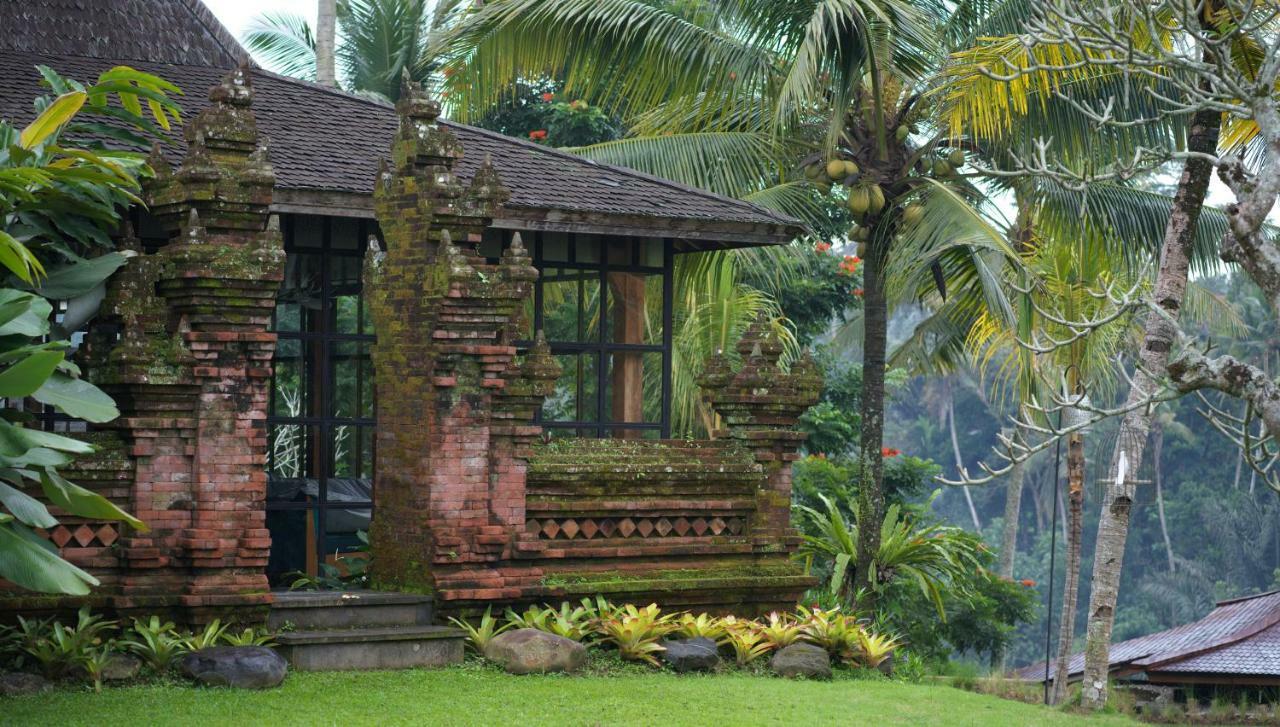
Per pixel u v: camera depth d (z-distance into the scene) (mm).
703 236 14172
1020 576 49406
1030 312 15586
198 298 10125
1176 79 9578
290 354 13273
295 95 15094
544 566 11688
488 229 14273
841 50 15609
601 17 16391
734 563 12523
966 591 19969
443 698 9445
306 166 12789
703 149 17375
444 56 18594
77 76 14070
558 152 15516
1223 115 13688
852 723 9469
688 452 12578
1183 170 12359
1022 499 53719
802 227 14625
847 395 26406
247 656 9562
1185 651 16594
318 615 10656
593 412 14750
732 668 11539
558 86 25797
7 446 8055
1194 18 9281
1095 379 16766
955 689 12125
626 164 17250
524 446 11539
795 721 9391
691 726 9047
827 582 18828
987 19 16438
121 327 10688
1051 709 11469
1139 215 16875
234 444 10297
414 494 11328
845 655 12234
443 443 11156
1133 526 49219
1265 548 47188
